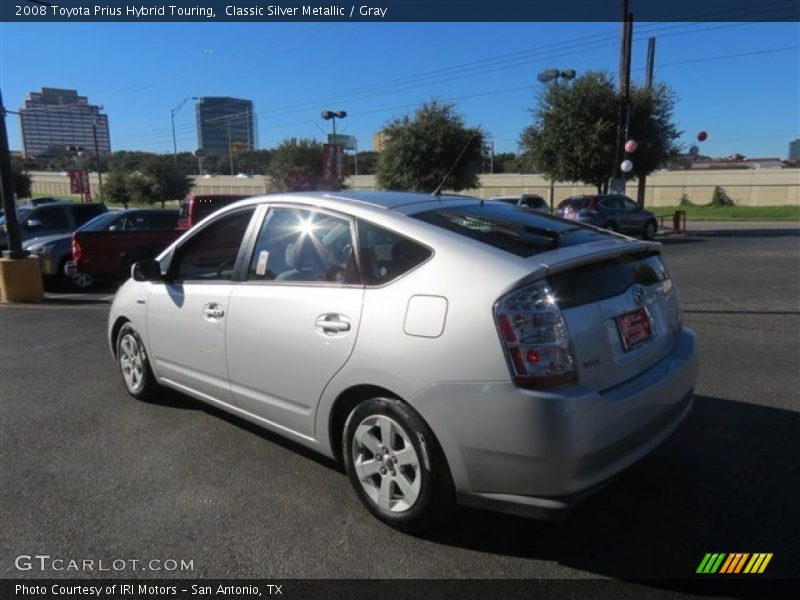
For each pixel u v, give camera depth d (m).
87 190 44.44
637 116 25.17
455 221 3.27
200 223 4.36
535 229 3.29
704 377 5.53
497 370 2.65
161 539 3.12
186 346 4.32
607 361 2.84
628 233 21.94
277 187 44.94
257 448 4.21
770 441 4.12
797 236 22.16
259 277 3.80
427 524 3.00
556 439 2.58
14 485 3.74
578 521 3.21
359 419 3.16
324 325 3.26
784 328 7.45
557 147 25.55
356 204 3.46
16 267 10.99
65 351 7.17
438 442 2.86
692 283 11.23
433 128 28.38
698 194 54.06
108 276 12.76
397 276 3.06
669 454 3.95
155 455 4.12
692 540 3.02
